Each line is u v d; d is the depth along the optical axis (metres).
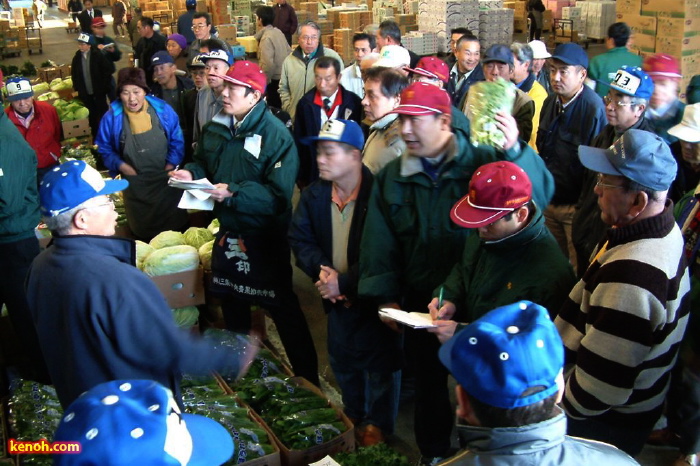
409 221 3.01
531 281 2.55
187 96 6.21
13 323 4.10
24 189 3.88
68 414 1.38
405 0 14.57
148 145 5.29
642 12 7.95
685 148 3.40
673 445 3.53
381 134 3.83
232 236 4.03
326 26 14.45
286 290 4.12
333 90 5.43
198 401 3.41
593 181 3.85
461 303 2.84
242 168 3.91
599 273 2.35
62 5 31.75
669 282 2.26
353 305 3.42
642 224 2.30
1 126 3.84
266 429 3.23
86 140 8.68
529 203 2.54
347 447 3.20
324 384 4.39
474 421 1.54
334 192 3.46
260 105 3.88
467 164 2.88
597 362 2.28
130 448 1.29
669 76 4.03
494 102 2.83
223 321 4.70
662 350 2.38
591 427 2.58
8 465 2.93
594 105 4.38
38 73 11.91
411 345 3.21
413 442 3.74
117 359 2.33
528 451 1.48
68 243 2.38
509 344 1.49
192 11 11.27
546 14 16.56
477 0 12.55
